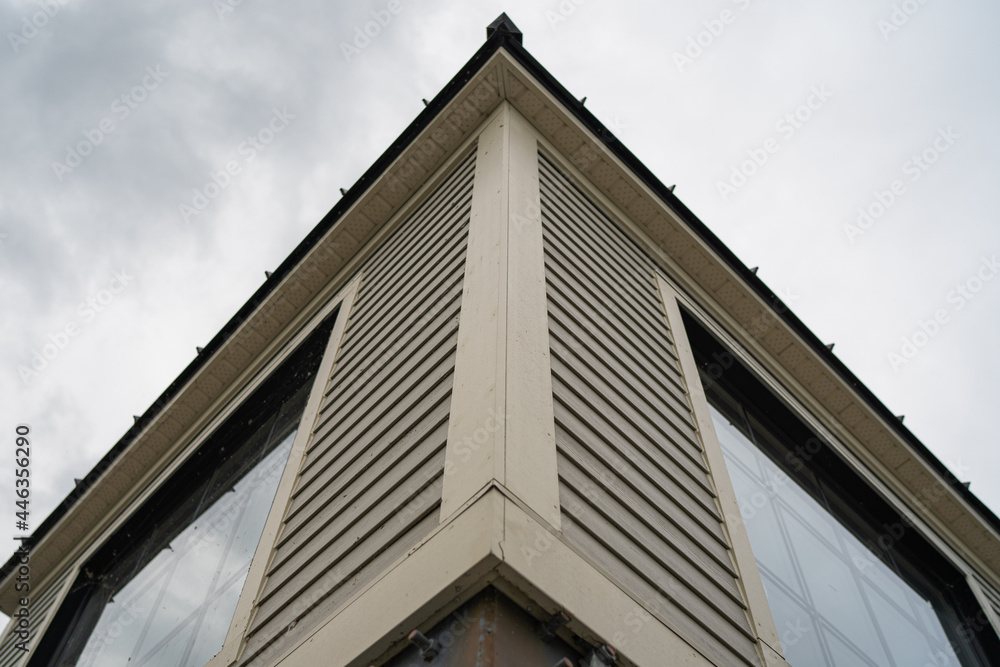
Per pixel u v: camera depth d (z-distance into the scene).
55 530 7.69
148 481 7.16
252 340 6.80
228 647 3.21
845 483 6.41
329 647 2.52
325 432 4.05
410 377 3.63
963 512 6.84
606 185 5.85
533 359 3.16
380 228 6.09
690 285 6.05
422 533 2.65
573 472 2.90
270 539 3.65
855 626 4.54
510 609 2.23
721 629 2.98
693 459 3.82
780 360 6.56
